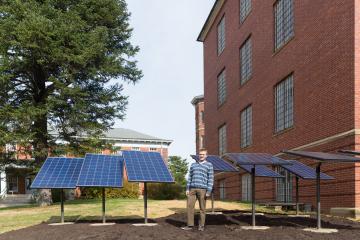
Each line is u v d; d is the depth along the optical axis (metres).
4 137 22.14
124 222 13.23
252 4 27.33
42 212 18.05
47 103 23.11
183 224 12.33
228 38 33.16
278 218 14.01
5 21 22.62
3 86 23.20
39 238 10.52
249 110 28.14
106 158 13.45
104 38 24.80
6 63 22.66
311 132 18.48
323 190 17.19
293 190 20.38
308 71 18.98
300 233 10.45
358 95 15.02
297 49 20.27
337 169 16.11
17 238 10.77
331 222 13.08
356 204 14.77
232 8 32.06
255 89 26.50
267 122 24.28
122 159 13.58
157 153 13.39
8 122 22.83
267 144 24.17
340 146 15.82
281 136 22.06
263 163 11.02
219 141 36.06
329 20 17.08
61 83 23.17
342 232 10.68
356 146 14.76
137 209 16.95
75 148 25.08
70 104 24.73
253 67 26.95
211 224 12.33
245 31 28.81
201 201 11.15
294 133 20.36
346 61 15.62
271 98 23.70
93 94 25.80
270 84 23.91
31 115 22.44
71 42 23.06
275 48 23.55
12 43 22.00
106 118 26.56
